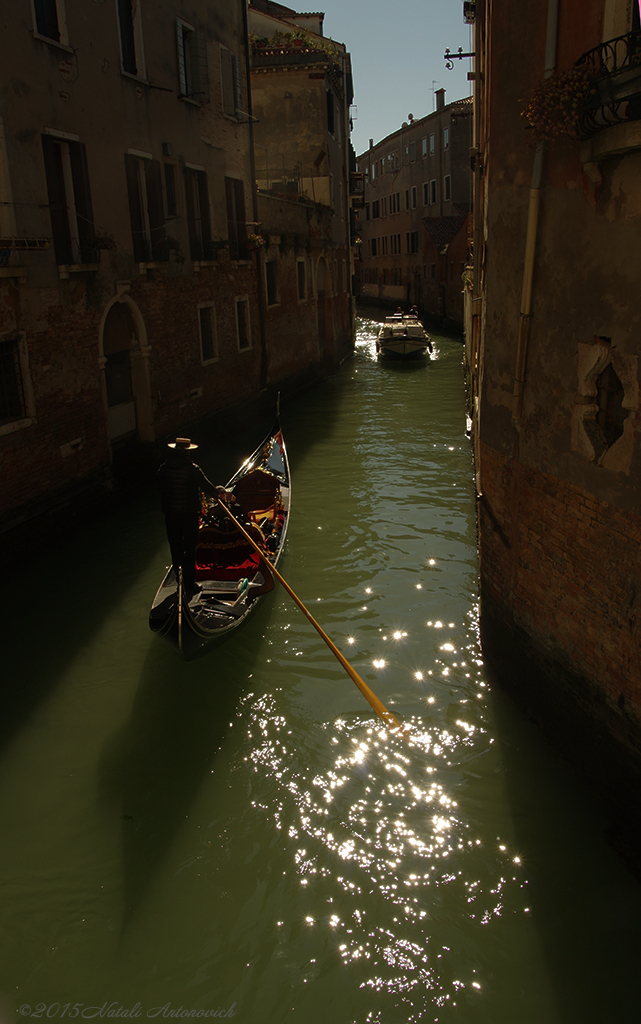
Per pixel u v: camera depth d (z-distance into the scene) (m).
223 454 14.23
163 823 5.09
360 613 7.64
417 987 3.96
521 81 4.93
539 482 5.25
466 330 21.30
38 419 9.30
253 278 16.48
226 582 7.33
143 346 11.90
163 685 6.59
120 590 8.35
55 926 4.38
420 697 6.22
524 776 5.23
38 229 9.21
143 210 11.82
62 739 5.92
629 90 3.68
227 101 14.95
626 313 4.09
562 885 4.44
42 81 9.23
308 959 4.14
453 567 8.62
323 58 22.30
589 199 4.30
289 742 5.82
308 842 4.90
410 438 14.85
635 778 4.44
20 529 9.05
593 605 4.71
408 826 4.96
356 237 31.33
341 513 10.51
